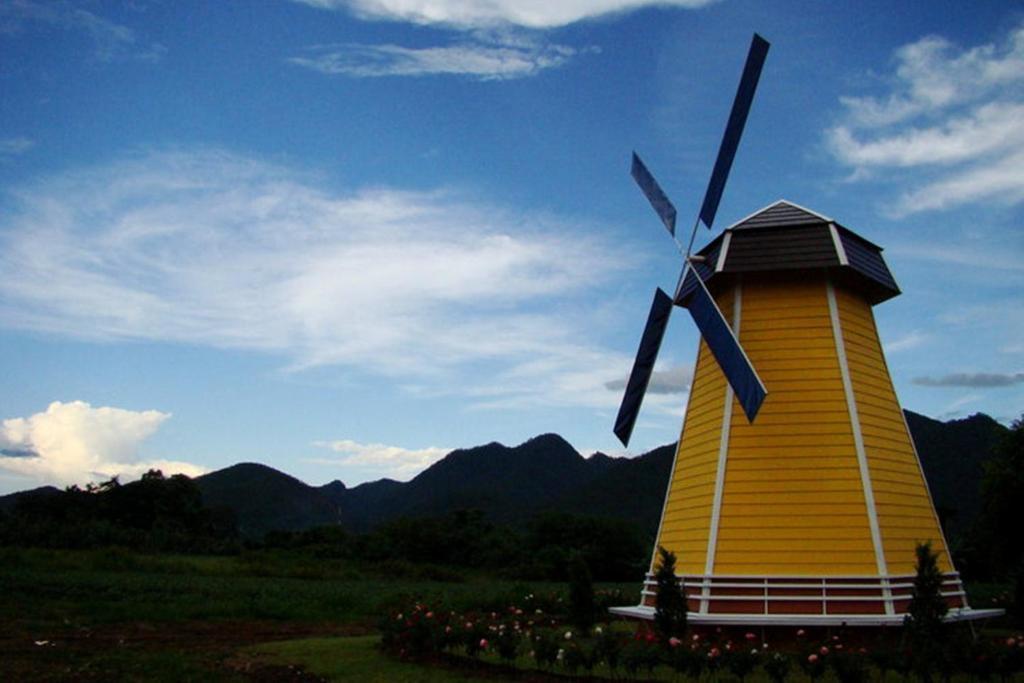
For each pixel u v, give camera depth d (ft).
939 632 44.52
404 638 53.31
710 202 63.87
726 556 55.88
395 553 215.92
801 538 55.36
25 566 129.39
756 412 52.65
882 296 65.67
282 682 45.78
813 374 58.70
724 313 62.28
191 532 242.58
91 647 57.36
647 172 71.56
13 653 52.54
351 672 48.08
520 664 49.24
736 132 61.72
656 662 42.34
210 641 63.93
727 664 40.83
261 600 93.35
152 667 49.03
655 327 67.51
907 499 59.06
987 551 126.52
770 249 60.29
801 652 42.65
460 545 222.28
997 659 37.96
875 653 40.01
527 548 218.38
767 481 56.90
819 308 60.08
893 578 54.03
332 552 214.69
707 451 60.34
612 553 208.23
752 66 59.93
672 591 50.88
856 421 57.36
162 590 99.71
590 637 61.98
